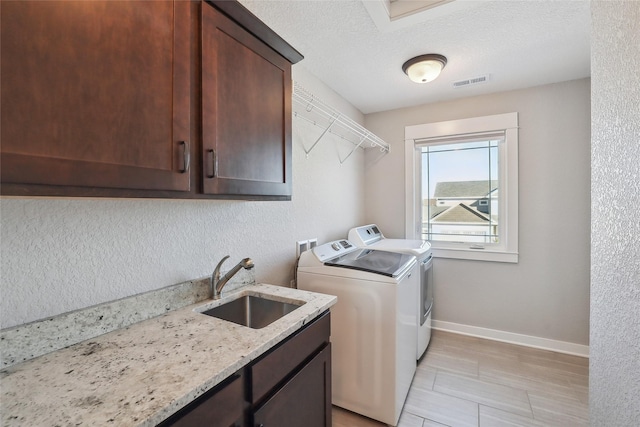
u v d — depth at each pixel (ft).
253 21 3.78
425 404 6.08
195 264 4.52
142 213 3.81
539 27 5.53
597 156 2.31
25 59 1.98
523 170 8.46
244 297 4.97
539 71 7.36
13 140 1.93
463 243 9.41
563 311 8.14
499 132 8.66
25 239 2.81
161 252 4.04
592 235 2.41
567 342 8.09
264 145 4.09
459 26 5.49
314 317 4.01
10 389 2.27
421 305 7.64
